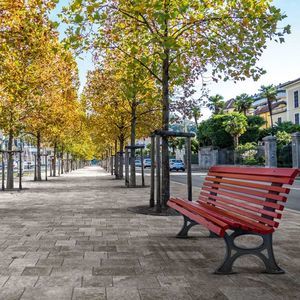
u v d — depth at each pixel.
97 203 13.07
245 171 5.87
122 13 10.98
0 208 11.73
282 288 4.25
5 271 4.93
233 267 5.12
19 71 13.42
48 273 4.83
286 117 71.00
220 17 10.23
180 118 13.90
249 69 10.56
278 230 7.94
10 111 19.44
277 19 9.55
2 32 11.62
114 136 31.22
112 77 20.88
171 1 9.51
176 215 10.04
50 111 22.48
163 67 11.09
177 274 4.79
